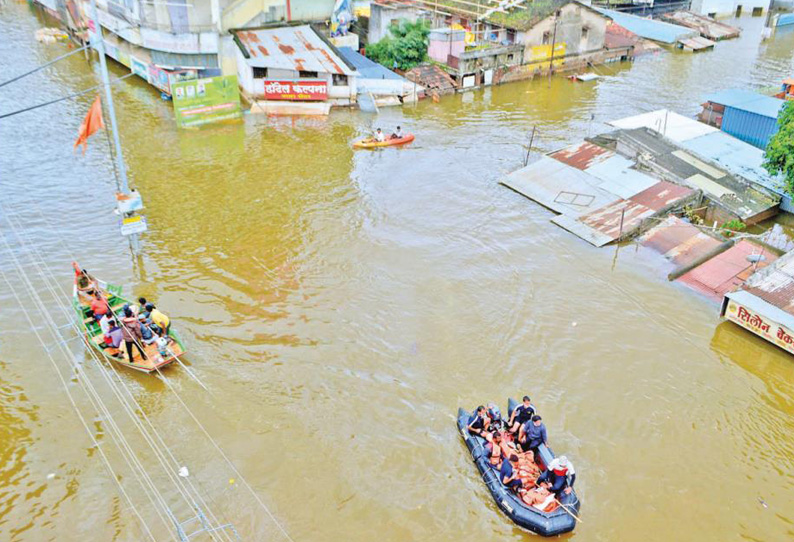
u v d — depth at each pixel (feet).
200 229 93.45
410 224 97.66
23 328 73.36
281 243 90.99
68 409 63.21
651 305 80.43
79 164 110.93
